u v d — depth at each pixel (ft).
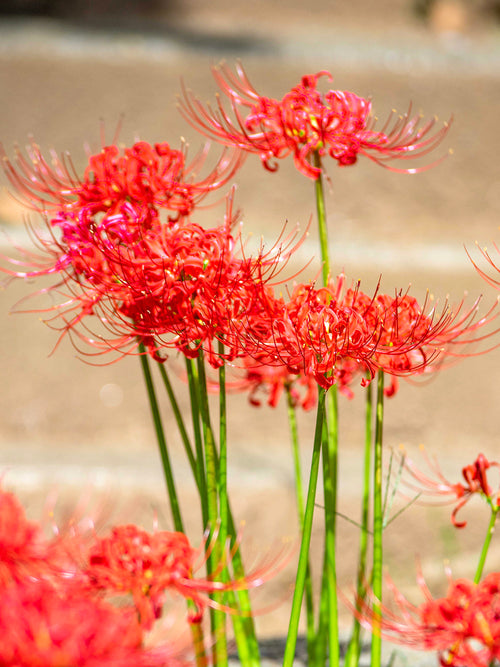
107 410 8.09
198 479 5.32
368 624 4.91
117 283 5.08
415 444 8.02
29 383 8.11
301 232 9.91
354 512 7.14
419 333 5.10
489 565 7.13
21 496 7.04
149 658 4.55
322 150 5.32
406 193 10.41
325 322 4.93
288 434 8.05
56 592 4.58
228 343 5.01
